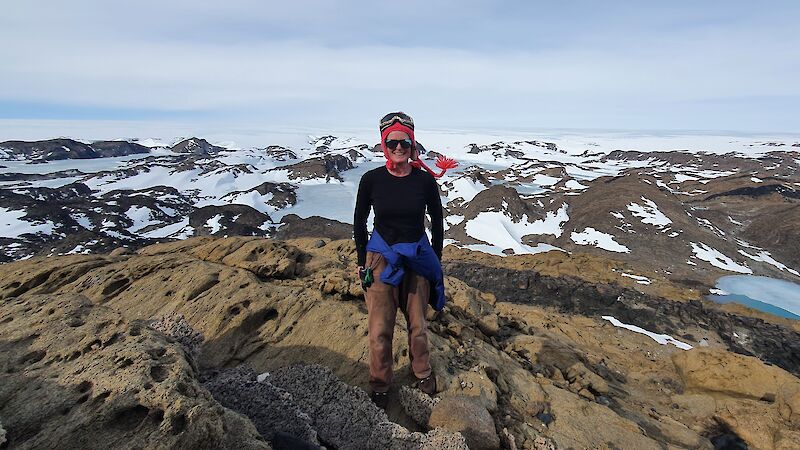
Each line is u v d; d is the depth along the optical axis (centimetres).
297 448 348
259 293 635
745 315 2217
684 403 777
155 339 375
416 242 412
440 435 401
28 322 411
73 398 306
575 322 1460
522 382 577
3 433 272
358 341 543
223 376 497
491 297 1413
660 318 2078
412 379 490
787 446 658
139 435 277
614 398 681
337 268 801
